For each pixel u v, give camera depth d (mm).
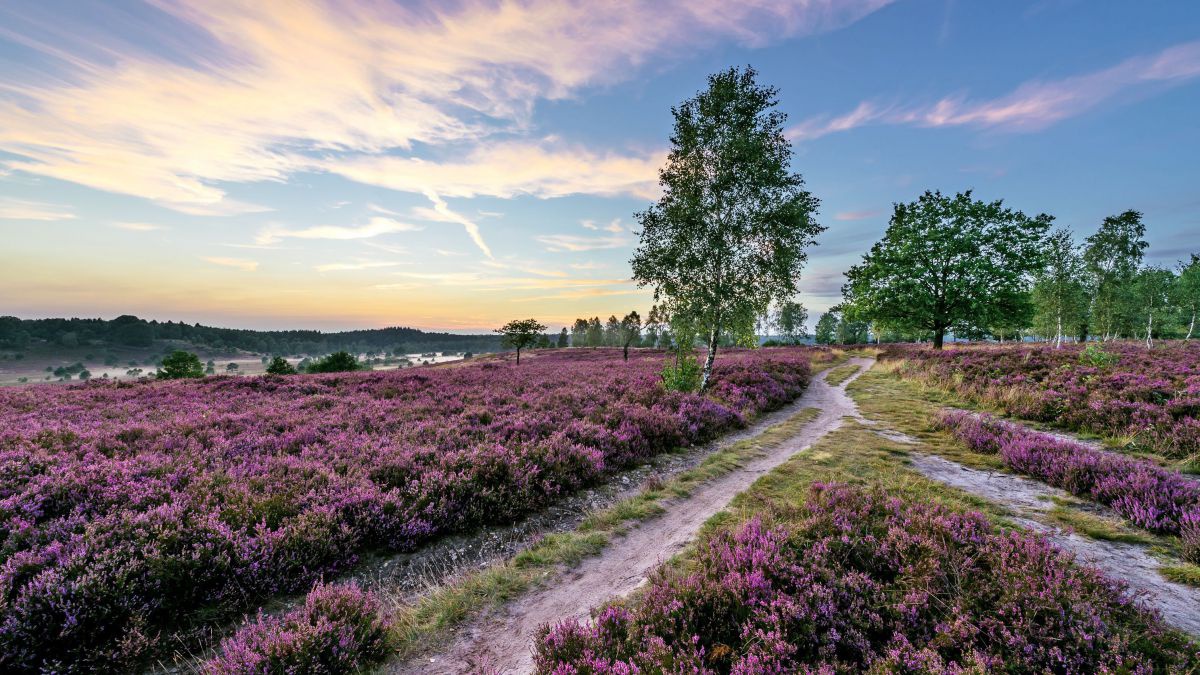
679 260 20109
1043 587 4457
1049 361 19484
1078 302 36438
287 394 19844
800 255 20094
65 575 5059
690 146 20297
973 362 22422
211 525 6344
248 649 4379
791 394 22328
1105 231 38969
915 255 39781
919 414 15914
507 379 25453
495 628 5293
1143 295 39219
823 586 4918
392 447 10711
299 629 4602
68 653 4535
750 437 14453
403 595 6270
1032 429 12922
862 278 43688
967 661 3773
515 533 8133
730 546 6031
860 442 12234
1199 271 46062
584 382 23641
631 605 5348
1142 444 10375
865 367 37375
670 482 10141
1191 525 6121
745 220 19953
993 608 4367
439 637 5152
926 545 5418
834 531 6188
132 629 4801
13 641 4375
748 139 19828
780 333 117125
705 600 4797
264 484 8273
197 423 12875
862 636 4254
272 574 6090
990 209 37844
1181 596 4891
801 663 3969
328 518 7117
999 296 37031
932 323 40281
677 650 4273
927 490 8328
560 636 4480
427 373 28781
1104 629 3898
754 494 8828
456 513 8156
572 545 7238
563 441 11586
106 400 17484
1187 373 15109
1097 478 8016
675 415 15000
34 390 20422
